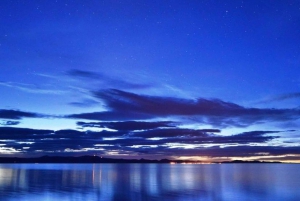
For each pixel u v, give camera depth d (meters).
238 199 24.16
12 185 35.44
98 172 75.31
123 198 24.55
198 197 25.28
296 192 28.66
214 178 50.38
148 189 31.38
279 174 66.81
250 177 53.84
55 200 23.25
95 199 23.92
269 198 24.75
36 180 43.75
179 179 47.44
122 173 70.25
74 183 38.81
